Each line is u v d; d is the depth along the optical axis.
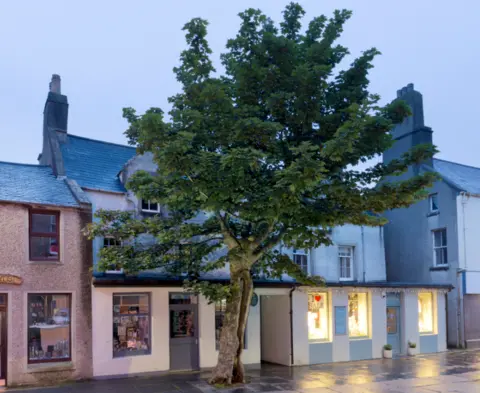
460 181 23.12
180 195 11.80
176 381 13.77
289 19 14.13
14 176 15.50
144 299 15.35
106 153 18.50
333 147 10.43
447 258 22.16
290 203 11.13
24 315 13.38
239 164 10.22
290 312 17.19
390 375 14.95
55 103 18.19
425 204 23.42
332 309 18.11
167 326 15.42
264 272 15.06
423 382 13.77
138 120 11.73
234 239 13.27
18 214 13.73
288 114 12.55
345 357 18.08
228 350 13.27
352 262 22.48
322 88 12.22
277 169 12.12
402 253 24.39
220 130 11.84
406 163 12.68
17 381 13.04
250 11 12.84
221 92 11.48
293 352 17.00
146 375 14.75
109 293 14.58
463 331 21.30
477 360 18.06
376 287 19.02
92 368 14.05
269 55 12.70
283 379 14.26
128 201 16.48
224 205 11.45
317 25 13.99
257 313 17.19
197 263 14.66
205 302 16.27
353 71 13.38
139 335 15.10
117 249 13.73
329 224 12.46
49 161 17.69
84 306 14.22
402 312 19.86
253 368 16.42
